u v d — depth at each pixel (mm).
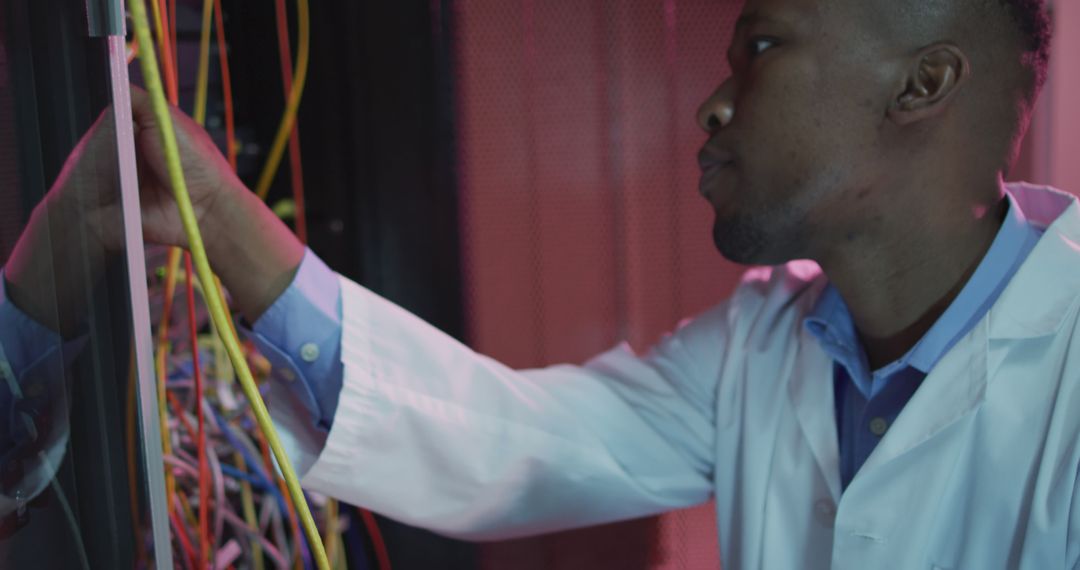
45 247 560
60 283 568
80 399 577
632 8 1393
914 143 806
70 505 578
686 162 1427
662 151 1425
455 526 995
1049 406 801
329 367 910
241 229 843
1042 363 816
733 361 1036
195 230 610
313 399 912
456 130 1380
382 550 1272
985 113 812
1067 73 1430
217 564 962
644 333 1462
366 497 944
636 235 1441
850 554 846
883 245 850
